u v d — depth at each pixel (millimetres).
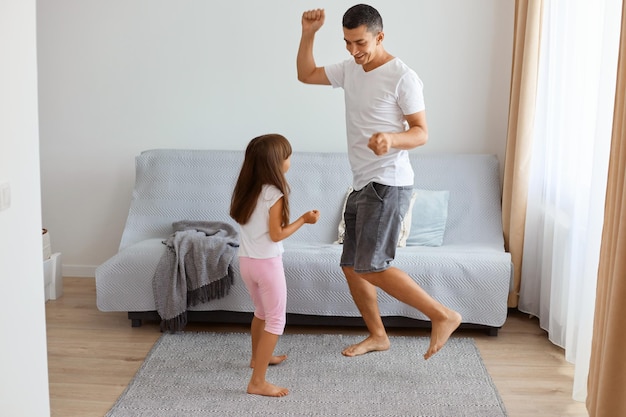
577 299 3648
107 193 5094
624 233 2561
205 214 4629
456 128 4887
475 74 4820
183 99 4961
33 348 2777
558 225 3953
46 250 4625
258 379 3385
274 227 3285
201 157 4750
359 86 3422
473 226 4559
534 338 4129
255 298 3502
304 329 4227
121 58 4941
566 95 3951
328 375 3598
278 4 4816
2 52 2512
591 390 2982
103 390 3436
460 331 4203
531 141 4320
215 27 4871
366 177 3445
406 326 4102
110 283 4086
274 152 3305
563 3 4012
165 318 4012
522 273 4438
